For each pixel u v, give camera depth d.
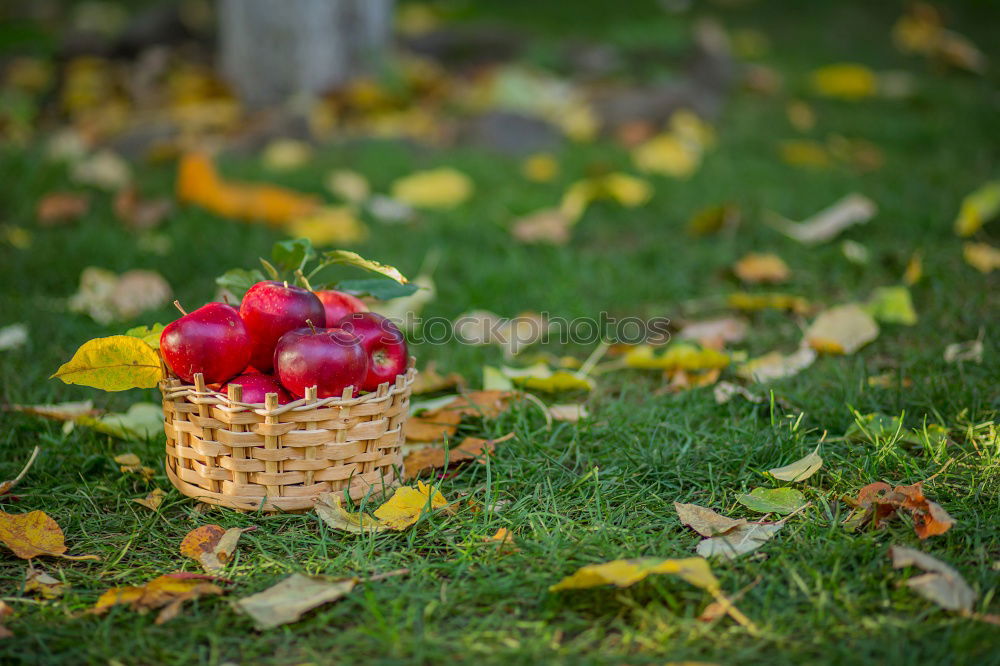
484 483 2.58
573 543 2.22
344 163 5.82
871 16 10.80
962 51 8.36
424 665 1.82
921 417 2.84
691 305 3.88
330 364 2.28
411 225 4.85
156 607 1.98
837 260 4.23
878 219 4.70
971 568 2.08
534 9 10.47
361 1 6.89
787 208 5.01
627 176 5.60
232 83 6.73
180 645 1.90
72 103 6.91
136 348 2.37
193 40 8.22
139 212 4.71
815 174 5.64
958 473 2.47
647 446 2.70
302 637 1.93
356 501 2.42
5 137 6.27
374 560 2.18
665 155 5.75
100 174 5.31
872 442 2.64
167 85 7.18
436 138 6.44
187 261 4.21
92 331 3.49
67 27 9.72
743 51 8.93
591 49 8.12
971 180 5.39
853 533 2.26
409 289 2.64
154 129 6.16
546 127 6.56
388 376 2.45
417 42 8.37
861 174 5.65
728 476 2.54
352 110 6.67
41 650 1.90
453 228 4.73
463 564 2.14
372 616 1.98
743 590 2.00
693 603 2.00
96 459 2.66
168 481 2.56
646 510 2.38
